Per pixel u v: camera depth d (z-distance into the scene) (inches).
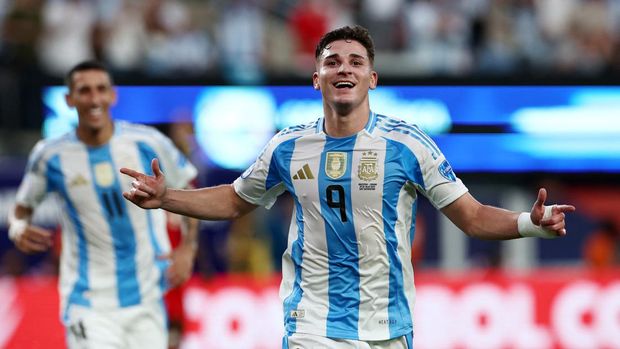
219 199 893.8
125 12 2274.9
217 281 1578.5
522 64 2218.3
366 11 2343.8
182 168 1202.6
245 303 1576.0
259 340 1571.1
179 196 877.2
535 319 1622.8
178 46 2265.0
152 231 1174.3
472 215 859.4
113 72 1957.4
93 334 1133.1
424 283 1619.1
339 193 860.6
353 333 858.8
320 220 866.1
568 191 2046.0
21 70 2011.6
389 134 864.9
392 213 861.2
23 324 1536.7
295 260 879.1
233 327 1571.1
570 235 2054.6
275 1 2404.0
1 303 1539.1
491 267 1930.4
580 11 2413.9
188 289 1566.2
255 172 888.9
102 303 1152.2
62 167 1162.6
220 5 2354.8
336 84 852.0
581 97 2021.4
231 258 1868.8
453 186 860.0
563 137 2026.3
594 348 1627.7
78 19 2233.0
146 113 1969.7
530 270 1995.6
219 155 1977.1
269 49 2325.3
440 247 2012.8
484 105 2010.3
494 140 2016.5
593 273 1667.1
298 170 869.8
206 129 1975.9
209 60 2253.9
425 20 2321.6
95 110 1152.2
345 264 863.1
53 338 1536.7
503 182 2028.8
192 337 1560.0
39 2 2204.7
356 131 865.5
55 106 1982.0
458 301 1619.1
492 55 2267.5
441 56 2281.0
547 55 2322.8
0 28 2165.4
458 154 2017.7
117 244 1157.1
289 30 2363.4
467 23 2321.6
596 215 2042.3
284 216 1921.8
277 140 883.4
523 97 2012.8
